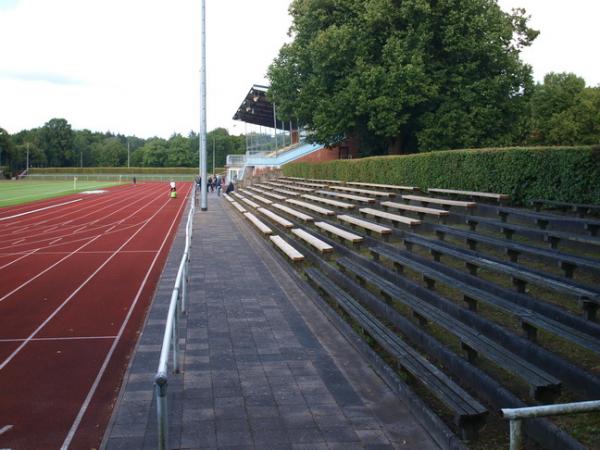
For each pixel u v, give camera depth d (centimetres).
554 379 538
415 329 801
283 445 558
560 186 1314
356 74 2888
